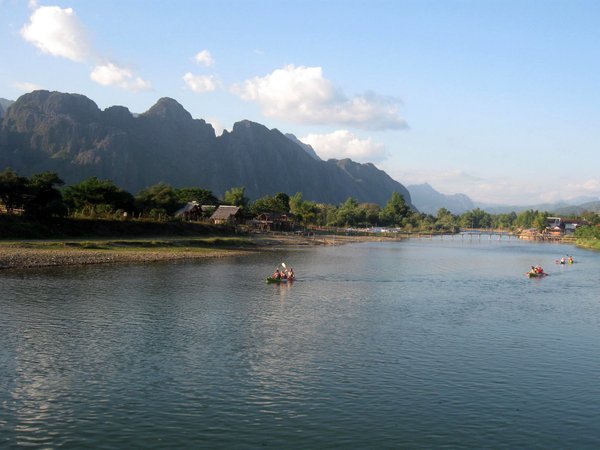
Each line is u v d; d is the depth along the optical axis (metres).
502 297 58.41
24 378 27.53
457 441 21.30
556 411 24.56
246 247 133.75
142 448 20.19
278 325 41.25
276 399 25.30
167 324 40.62
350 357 32.44
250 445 20.58
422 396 26.05
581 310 50.72
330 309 48.72
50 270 69.56
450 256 126.94
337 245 169.88
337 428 22.23
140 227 128.38
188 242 120.06
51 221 108.19
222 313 45.53
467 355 33.34
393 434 21.78
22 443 20.47
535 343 36.81
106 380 27.50
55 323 39.84
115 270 72.44
